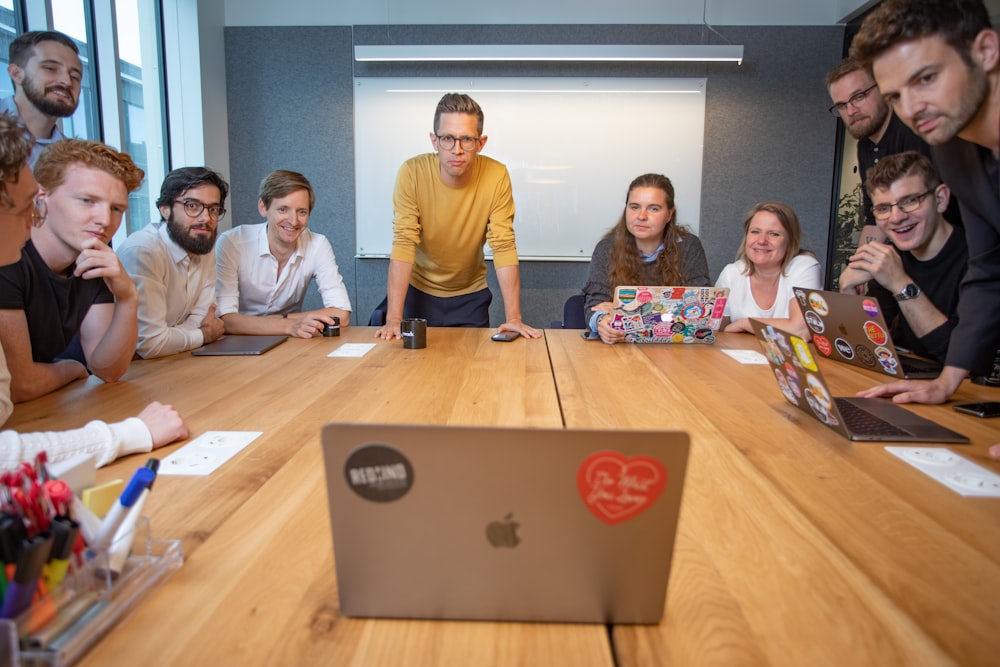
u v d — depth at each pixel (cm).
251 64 453
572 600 64
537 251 463
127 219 375
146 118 406
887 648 61
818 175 452
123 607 65
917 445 120
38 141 264
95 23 344
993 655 60
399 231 257
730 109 449
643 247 257
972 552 80
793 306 242
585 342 228
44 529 61
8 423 128
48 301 154
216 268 264
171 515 88
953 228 199
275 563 75
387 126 455
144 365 185
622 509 61
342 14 448
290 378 169
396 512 62
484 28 446
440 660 59
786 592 70
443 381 166
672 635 63
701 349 215
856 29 435
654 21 444
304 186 262
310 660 59
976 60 117
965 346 149
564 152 454
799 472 106
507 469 60
